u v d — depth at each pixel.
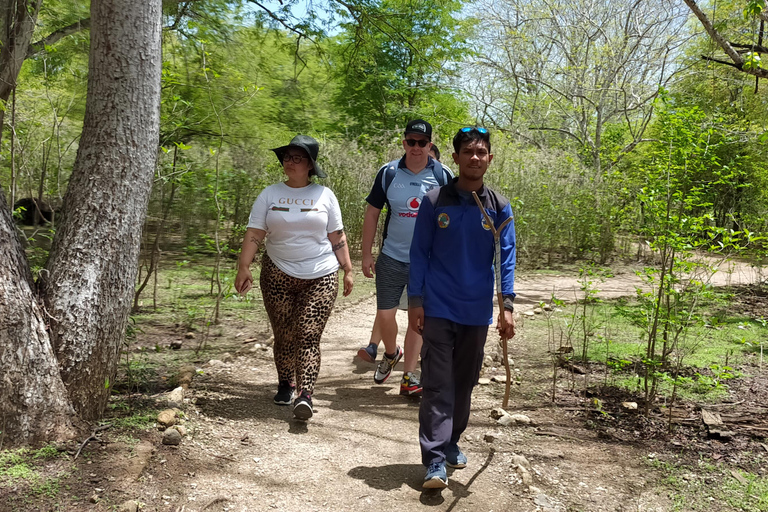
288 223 3.78
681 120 4.67
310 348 3.81
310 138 3.89
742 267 11.07
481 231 2.95
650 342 4.71
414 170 4.21
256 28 10.46
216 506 2.74
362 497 2.90
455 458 3.19
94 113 3.21
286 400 4.06
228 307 6.96
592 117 18.86
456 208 2.95
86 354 3.14
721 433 3.66
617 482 3.11
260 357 5.16
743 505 2.86
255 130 10.54
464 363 3.08
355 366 5.13
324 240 3.89
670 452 3.47
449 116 22.83
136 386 4.08
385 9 11.52
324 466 3.21
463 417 3.16
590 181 13.02
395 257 4.27
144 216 3.37
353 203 11.13
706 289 4.47
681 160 4.63
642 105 15.94
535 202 11.79
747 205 11.05
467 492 2.97
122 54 3.19
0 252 2.89
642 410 4.09
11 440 2.89
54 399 3.01
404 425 3.85
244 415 3.84
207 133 9.93
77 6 7.20
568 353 5.49
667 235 4.42
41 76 6.49
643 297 4.93
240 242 10.62
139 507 2.63
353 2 10.59
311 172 3.97
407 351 4.36
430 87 19.88
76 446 2.98
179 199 9.41
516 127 18.94
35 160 6.39
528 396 4.37
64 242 3.16
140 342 5.38
